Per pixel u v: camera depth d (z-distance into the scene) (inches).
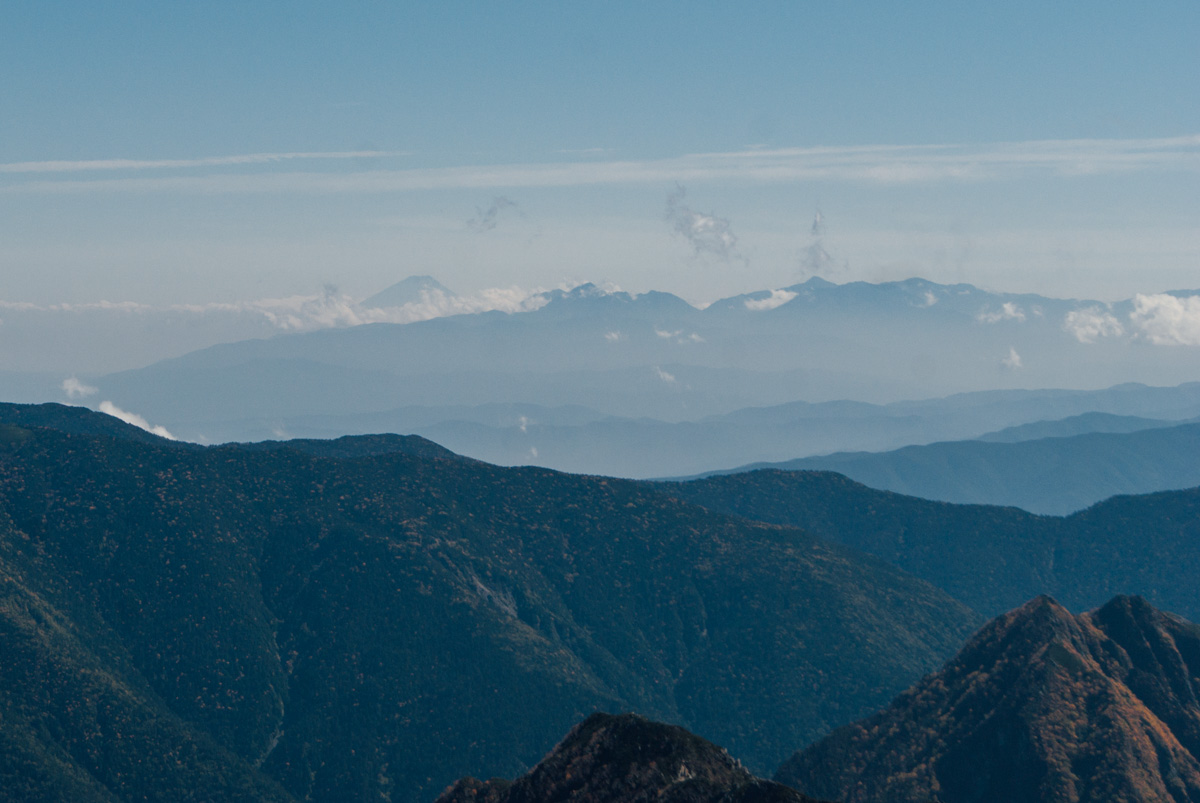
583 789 5713.6
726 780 5620.1
